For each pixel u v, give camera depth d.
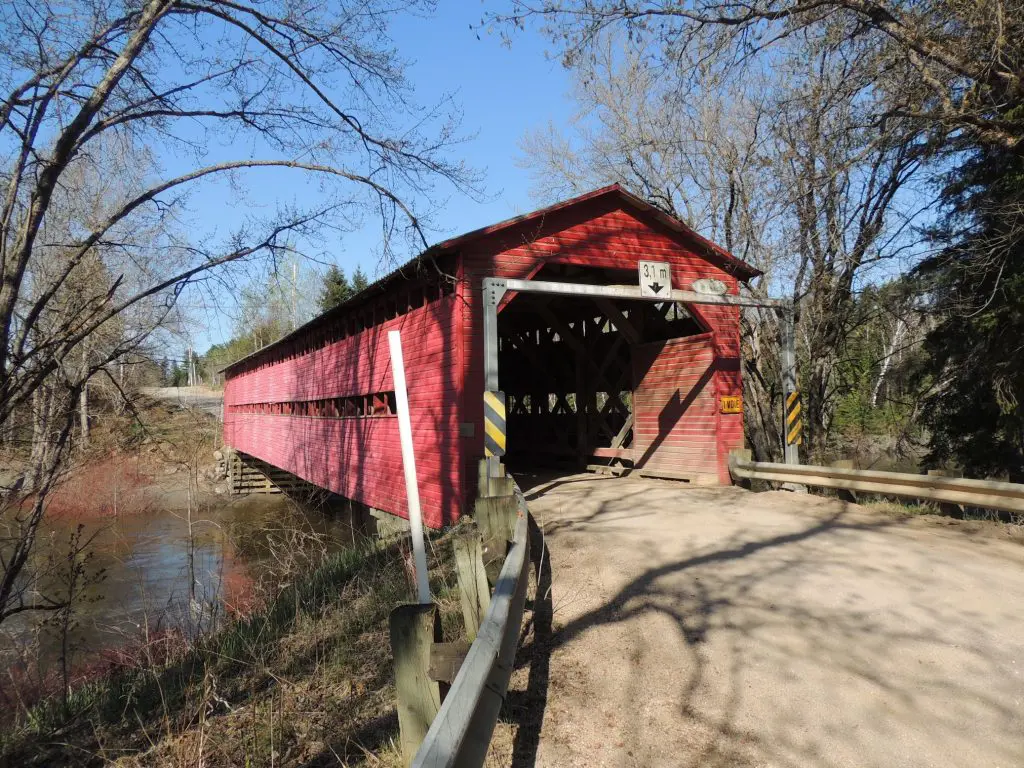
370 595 5.83
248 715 3.78
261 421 25.61
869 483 8.35
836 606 4.78
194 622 6.75
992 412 13.14
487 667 2.29
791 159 16.67
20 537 5.70
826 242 16.92
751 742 3.16
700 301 10.15
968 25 9.30
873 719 3.33
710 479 11.05
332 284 40.62
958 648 4.06
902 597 4.92
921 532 6.94
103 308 5.95
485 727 2.26
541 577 5.82
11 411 5.41
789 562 5.86
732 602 4.92
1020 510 6.70
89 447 7.69
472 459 9.33
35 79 5.79
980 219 12.62
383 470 12.40
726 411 11.05
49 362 5.48
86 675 5.96
